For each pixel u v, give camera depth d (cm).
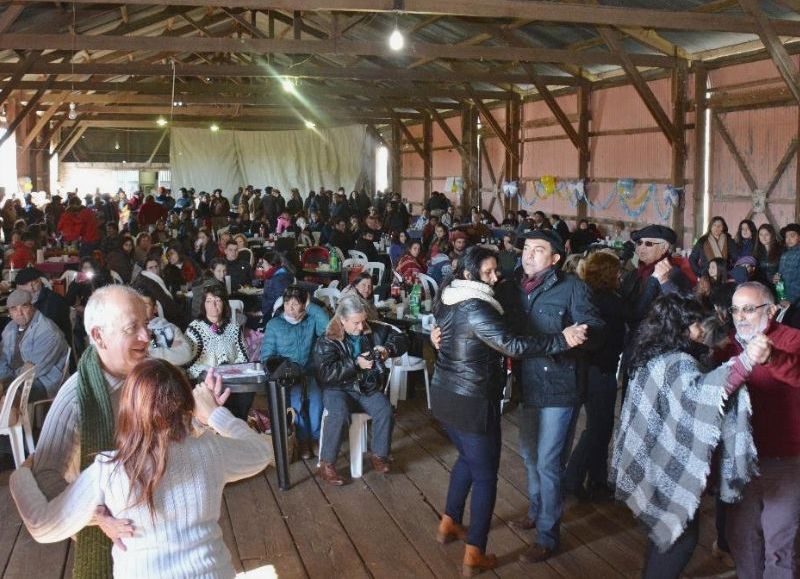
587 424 459
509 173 1817
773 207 1033
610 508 456
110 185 2844
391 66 1845
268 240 1545
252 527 438
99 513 196
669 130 1188
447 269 789
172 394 198
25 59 1333
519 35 1331
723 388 283
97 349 220
